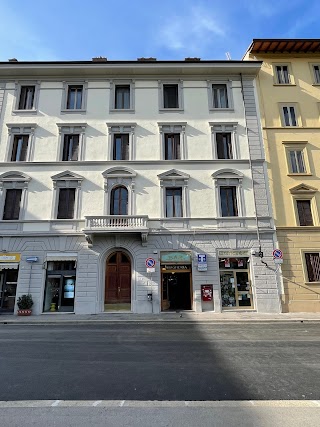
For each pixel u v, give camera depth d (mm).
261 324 12852
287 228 17500
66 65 19438
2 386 5367
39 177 17984
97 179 18031
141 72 19922
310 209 18219
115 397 4852
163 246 17094
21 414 4242
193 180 18172
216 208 17766
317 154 19109
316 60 21109
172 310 16672
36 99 19516
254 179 18297
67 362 6871
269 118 19609
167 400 4723
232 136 19188
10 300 16594
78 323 13375
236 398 4816
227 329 11477
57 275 16969
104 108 19469
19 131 18938
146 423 3971
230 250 17188
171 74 20125
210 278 16766
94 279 16547
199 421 4016
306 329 11477
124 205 17891
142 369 6305
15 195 17922
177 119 19406
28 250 16953
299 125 19656
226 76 20297
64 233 17047
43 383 5500
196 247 17156
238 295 16891
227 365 6582
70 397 4855
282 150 19016
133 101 19641
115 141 19172
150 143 18859
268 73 20562
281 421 4023
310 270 17141
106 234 16781
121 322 13461
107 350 8039
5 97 19609
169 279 17062
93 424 3953
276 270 16906
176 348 8242
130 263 17141
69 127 19062
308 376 5875
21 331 11297
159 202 17750
